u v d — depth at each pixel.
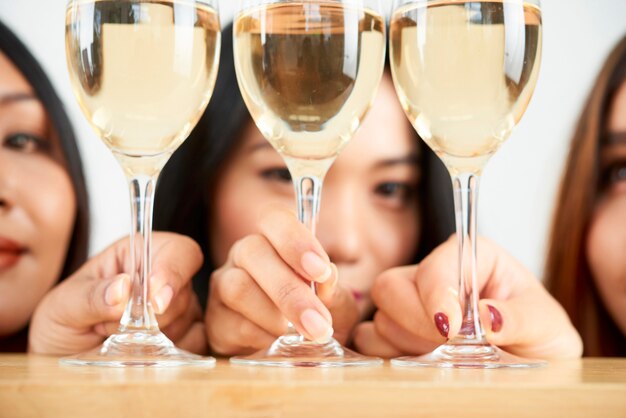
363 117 0.55
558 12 1.25
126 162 0.54
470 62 0.52
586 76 1.25
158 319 0.72
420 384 0.43
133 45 0.51
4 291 1.20
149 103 0.52
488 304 0.60
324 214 1.22
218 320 0.69
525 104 0.53
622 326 1.26
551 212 1.26
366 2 0.54
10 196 1.19
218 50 0.55
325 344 0.55
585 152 1.25
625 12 1.25
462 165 0.54
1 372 0.47
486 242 0.75
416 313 0.65
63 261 1.21
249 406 0.43
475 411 0.43
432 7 0.52
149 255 0.55
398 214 1.23
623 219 1.24
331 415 0.43
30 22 1.18
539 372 0.50
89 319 0.69
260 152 1.21
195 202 1.22
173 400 0.43
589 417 0.44
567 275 1.26
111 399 0.43
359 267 1.22
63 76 1.20
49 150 1.20
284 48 0.53
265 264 0.57
